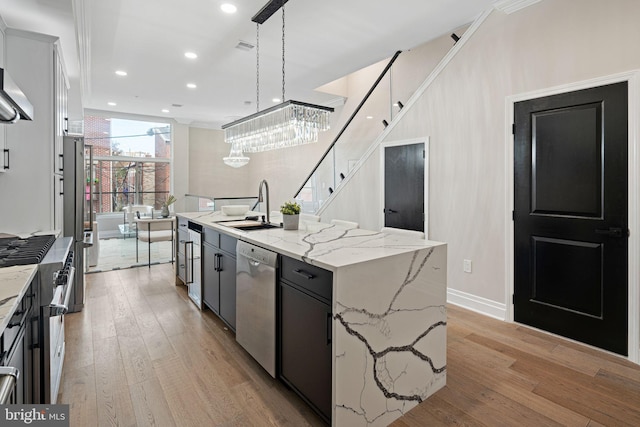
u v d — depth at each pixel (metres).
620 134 2.44
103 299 3.68
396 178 4.20
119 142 8.06
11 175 2.62
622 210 2.45
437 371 2.09
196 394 2.03
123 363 2.37
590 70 2.56
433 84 3.71
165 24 3.45
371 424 1.74
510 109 3.04
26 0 2.27
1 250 1.84
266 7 2.97
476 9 3.29
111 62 4.46
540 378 2.21
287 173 8.54
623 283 2.46
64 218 3.32
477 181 3.32
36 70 2.71
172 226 5.31
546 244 2.85
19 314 1.30
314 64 4.61
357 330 1.67
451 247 3.58
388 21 3.48
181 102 6.65
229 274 2.80
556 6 2.73
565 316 2.76
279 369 2.10
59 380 2.05
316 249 1.99
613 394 2.04
